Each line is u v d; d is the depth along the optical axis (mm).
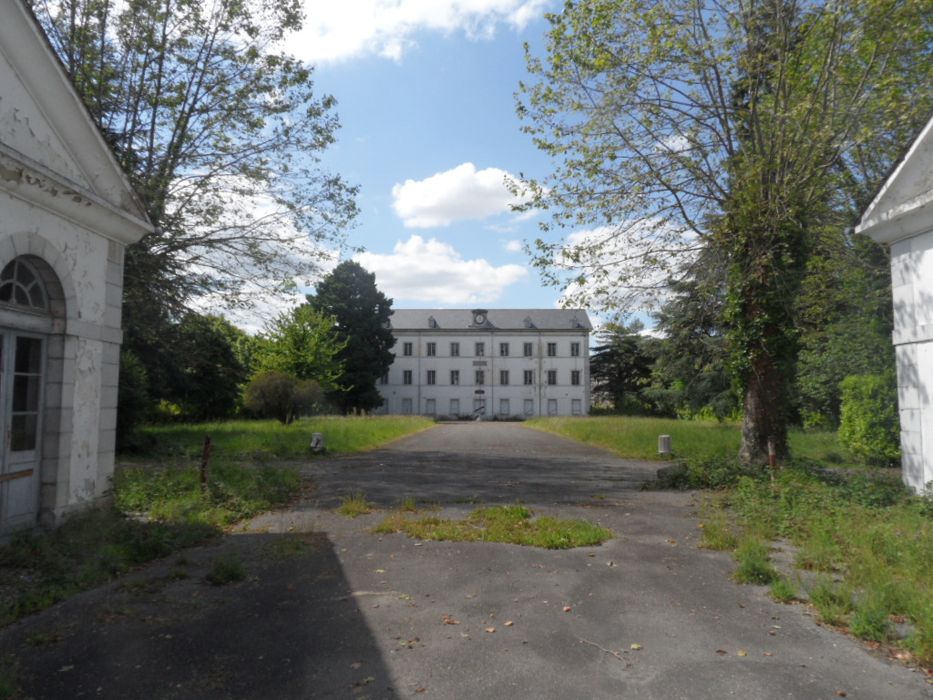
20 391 7633
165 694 3807
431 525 8242
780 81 11867
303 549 7125
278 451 18891
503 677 3980
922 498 8562
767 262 12078
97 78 14164
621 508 9531
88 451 8578
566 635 4637
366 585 5840
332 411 48906
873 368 16984
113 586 5883
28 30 7062
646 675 3990
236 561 6195
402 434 31594
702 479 11453
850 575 5621
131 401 17984
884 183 9844
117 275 9289
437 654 4328
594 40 12547
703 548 7125
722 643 4480
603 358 76375
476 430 40250
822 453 17578
